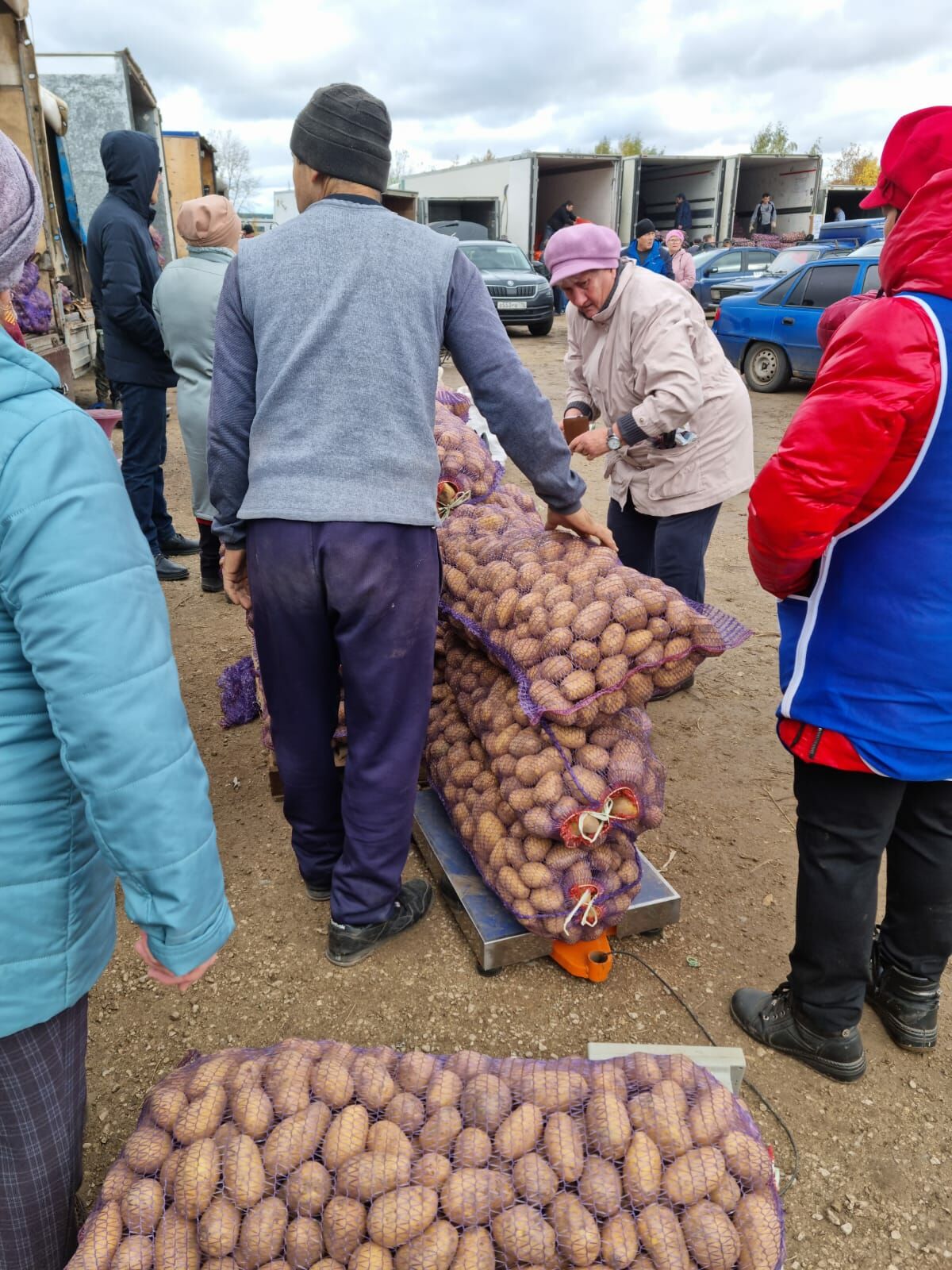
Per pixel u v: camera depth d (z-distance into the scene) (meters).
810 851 1.97
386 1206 1.32
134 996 2.36
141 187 4.57
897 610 1.71
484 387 2.10
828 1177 1.90
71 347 8.97
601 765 2.23
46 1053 1.25
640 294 3.13
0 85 6.43
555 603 2.31
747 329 10.83
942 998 2.39
